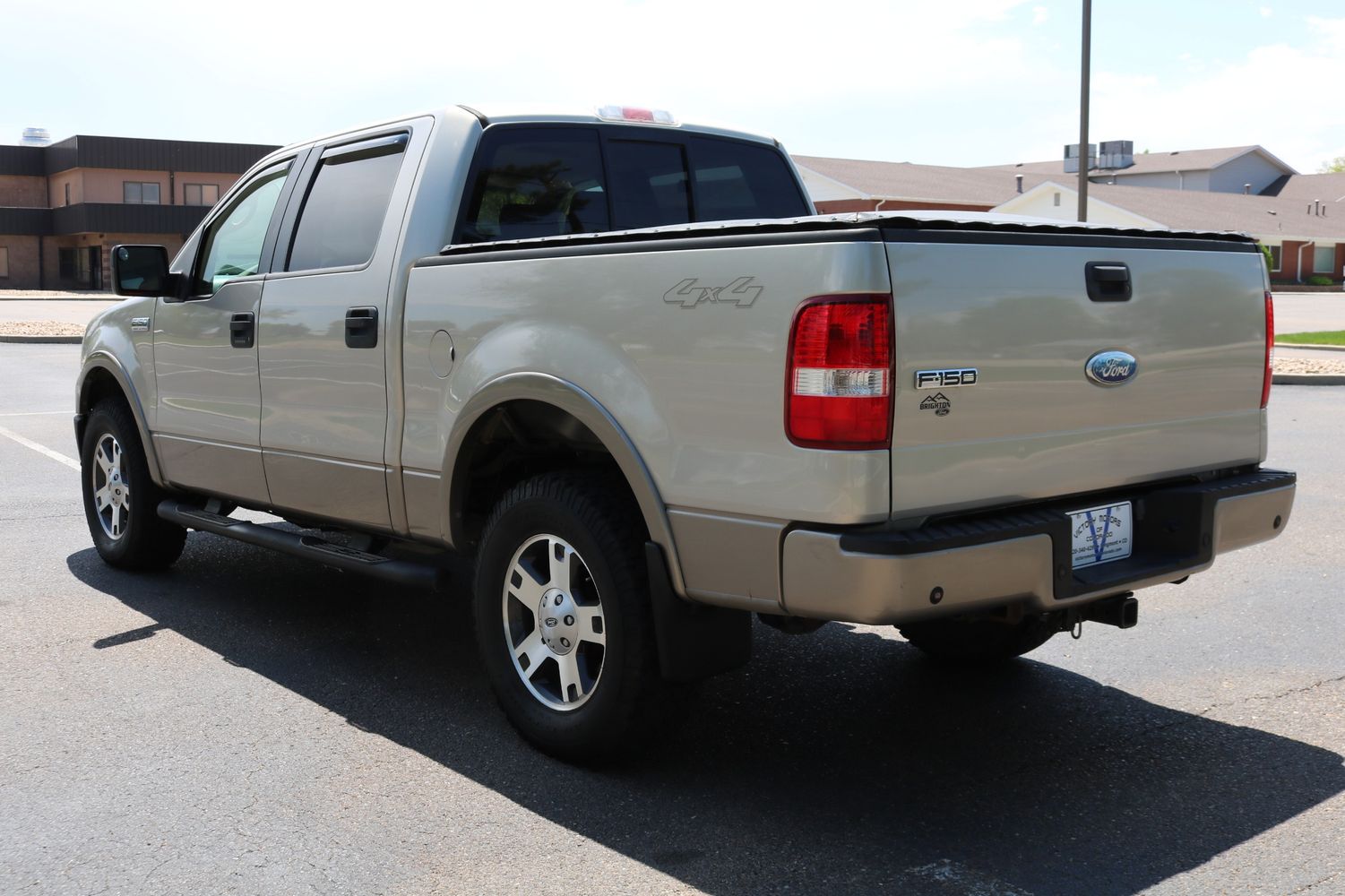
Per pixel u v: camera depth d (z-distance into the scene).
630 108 4.93
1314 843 3.21
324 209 4.78
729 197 5.25
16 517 7.54
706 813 3.43
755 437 3.16
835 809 3.45
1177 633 5.13
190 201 56.38
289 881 3.05
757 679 4.60
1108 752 3.87
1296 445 10.36
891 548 2.96
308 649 4.95
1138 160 84.00
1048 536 3.25
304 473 4.74
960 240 3.14
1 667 4.70
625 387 3.46
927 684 4.54
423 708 4.29
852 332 2.97
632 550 3.52
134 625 5.26
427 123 4.45
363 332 4.36
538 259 3.72
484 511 4.29
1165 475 3.71
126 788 3.60
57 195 58.00
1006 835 3.28
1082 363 3.41
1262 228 58.06
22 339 22.50
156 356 5.61
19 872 3.10
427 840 3.27
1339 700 4.32
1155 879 3.03
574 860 3.15
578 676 3.72
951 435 3.12
